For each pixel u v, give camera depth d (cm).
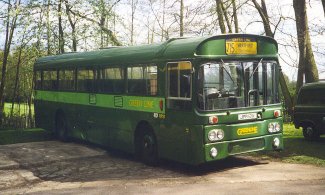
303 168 1012
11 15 2005
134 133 1152
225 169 1030
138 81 1127
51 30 2175
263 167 1038
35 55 2186
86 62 1395
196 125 926
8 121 2258
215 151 935
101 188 890
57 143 1539
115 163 1164
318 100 1380
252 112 998
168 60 1007
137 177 981
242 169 1023
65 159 1230
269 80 1038
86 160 1217
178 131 978
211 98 938
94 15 2288
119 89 1214
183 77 959
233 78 973
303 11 1830
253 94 1005
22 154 1302
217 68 949
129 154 1295
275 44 1052
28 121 2345
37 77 1802
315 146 1295
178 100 976
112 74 1249
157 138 1057
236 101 976
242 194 790
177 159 989
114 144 1258
